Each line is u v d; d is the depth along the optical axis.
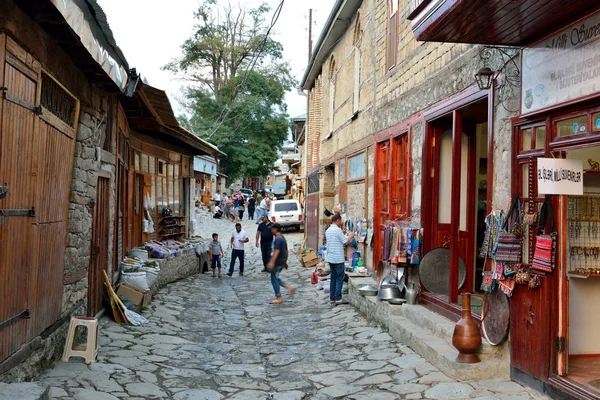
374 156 10.98
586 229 5.30
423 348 6.35
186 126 25.75
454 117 7.08
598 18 4.17
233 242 15.62
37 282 5.00
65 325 6.07
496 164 5.83
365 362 6.55
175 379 5.87
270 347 7.78
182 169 17.22
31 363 4.85
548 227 4.87
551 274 4.80
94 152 7.21
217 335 8.41
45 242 5.24
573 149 4.70
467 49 6.65
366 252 11.69
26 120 4.58
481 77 5.96
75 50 5.72
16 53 4.29
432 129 8.04
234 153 39.66
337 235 10.68
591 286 5.41
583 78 4.34
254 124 40.72
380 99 10.72
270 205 31.27
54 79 5.31
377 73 10.97
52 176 5.43
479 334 5.48
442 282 7.73
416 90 8.55
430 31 5.00
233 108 38.84
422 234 7.92
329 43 16.28
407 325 7.25
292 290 11.55
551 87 4.76
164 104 9.56
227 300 11.71
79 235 6.57
